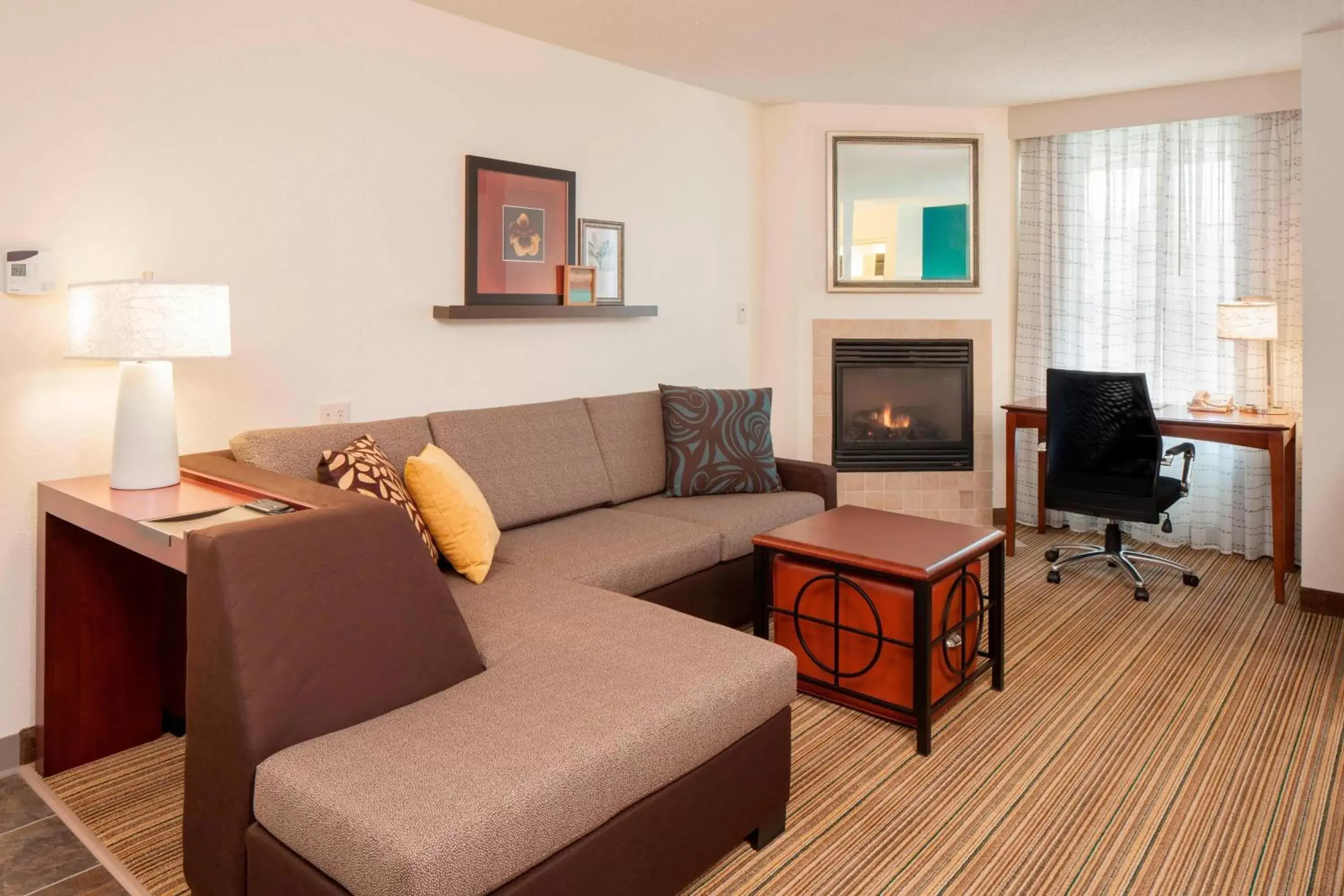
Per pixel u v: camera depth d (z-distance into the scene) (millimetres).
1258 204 4324
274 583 1672
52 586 2375
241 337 2842
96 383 2561
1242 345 4410
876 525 3041
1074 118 4738
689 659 2023
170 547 1888
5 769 2441
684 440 3885
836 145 4844
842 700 2826
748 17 3396
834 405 4992
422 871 1319
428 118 3297
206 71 2689
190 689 1694
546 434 3490
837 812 2221
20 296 2395
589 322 4031
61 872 1962
